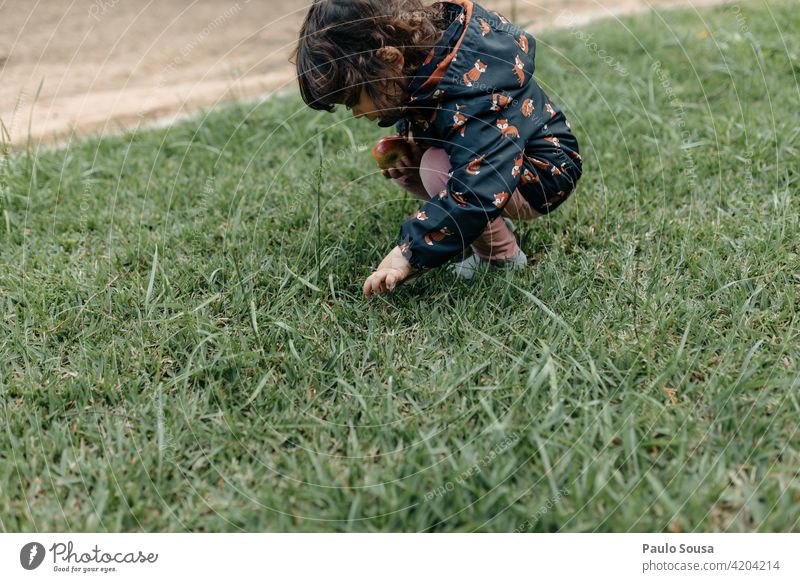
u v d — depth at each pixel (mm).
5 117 3500
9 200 2492
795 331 1696
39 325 1878
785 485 1362
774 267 1900
